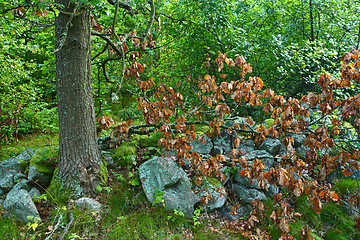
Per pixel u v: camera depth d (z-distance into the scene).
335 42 5.99
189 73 6.12
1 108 5.37
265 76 6.45
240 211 3.76
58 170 3.59
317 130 3.15
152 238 3.11
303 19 6.80
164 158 3.90
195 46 5.78
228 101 5.99
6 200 3.28
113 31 2.79
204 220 3.52
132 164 4.23
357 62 3.12
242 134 4.65
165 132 3.61
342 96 4.91
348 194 3.99
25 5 2.59
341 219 3.60
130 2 4.43
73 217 3.13
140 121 7.00
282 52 5.56
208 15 5.26
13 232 2.96
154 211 3.45
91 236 3.01
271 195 3.92
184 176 3.78
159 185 3.65
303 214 3.71
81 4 2.54
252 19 6.57
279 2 6.45
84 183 3.50
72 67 3.32
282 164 3.49
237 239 3.21
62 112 3.45
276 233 3.33
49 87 5.76
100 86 5.40
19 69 5.78
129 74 3.72
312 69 6.16
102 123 3.45
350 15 6.48
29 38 6.44
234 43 5.59
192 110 4.62
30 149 4.37
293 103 3.23
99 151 3.92
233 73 5.96
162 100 4.09
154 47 4.06
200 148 4.35
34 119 6.04
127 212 3.48
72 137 3.47
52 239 2.89
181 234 3.26
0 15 3.40
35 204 3.37
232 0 5.94
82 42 3.31
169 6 6.58
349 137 4.67
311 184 3.14
